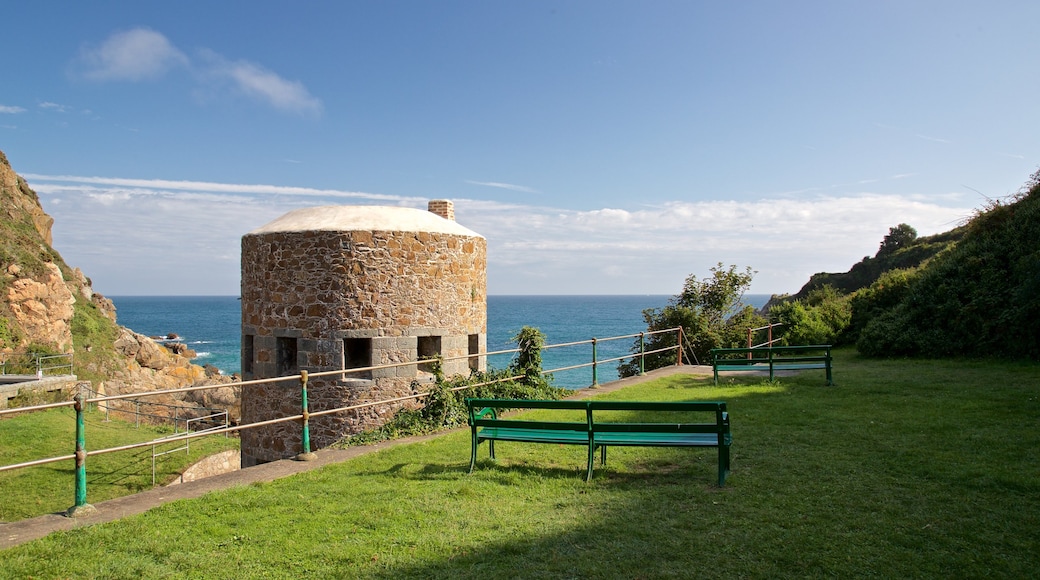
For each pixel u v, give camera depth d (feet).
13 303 105.70
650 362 61.98
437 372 36.06
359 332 41.01
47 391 80.38
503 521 16.33
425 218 45.11
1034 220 48.80
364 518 16.89
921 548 13.87
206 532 16.26
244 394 45.65
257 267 44.16
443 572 13.44
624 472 20.67
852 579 12.55
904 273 64.03
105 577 13.67
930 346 49.42
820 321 64.54
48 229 148.77
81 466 18.99
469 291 45.96
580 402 20.12
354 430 40.83
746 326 62.54
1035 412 27.02
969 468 19.33
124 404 91.45
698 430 19.12
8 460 54.44
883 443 22.93
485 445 25.55
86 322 131.54
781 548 14.02
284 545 15.23
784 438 24.35
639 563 13.52
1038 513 15.66
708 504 17.08
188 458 58.13
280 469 23.30
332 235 41.06
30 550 15.14
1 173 138.82
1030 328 43.52
